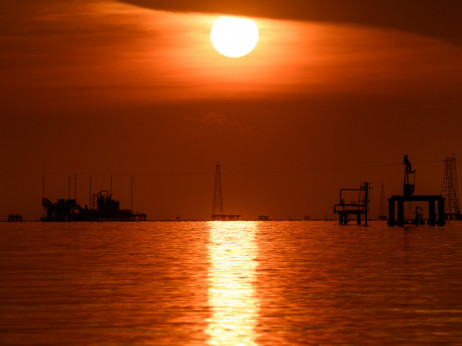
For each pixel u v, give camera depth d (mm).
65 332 89062
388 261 186875
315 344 82875
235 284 133625
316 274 151500
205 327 91938
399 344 82938
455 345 82625
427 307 107000
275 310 104312
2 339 85250
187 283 135125
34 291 124438
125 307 106938
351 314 101188
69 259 196125
